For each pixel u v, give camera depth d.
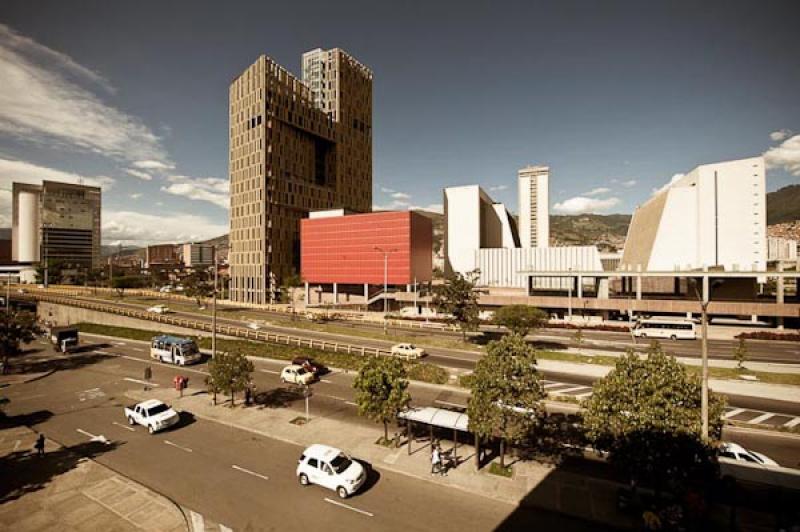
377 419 20.31
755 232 65.94
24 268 159.88
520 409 17.23
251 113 104.75
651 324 50.44
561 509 15.17
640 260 78.88
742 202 66.69
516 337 18.52
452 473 18.06
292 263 109.38
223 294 110.94
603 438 14.86
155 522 15.08
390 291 94.81
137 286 125.31
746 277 61.22
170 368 39.16
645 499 15.05
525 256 90.38
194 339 49.81
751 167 66.25
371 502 16.14
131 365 40.44
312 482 17.45
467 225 104.50
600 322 60.53
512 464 18.80
